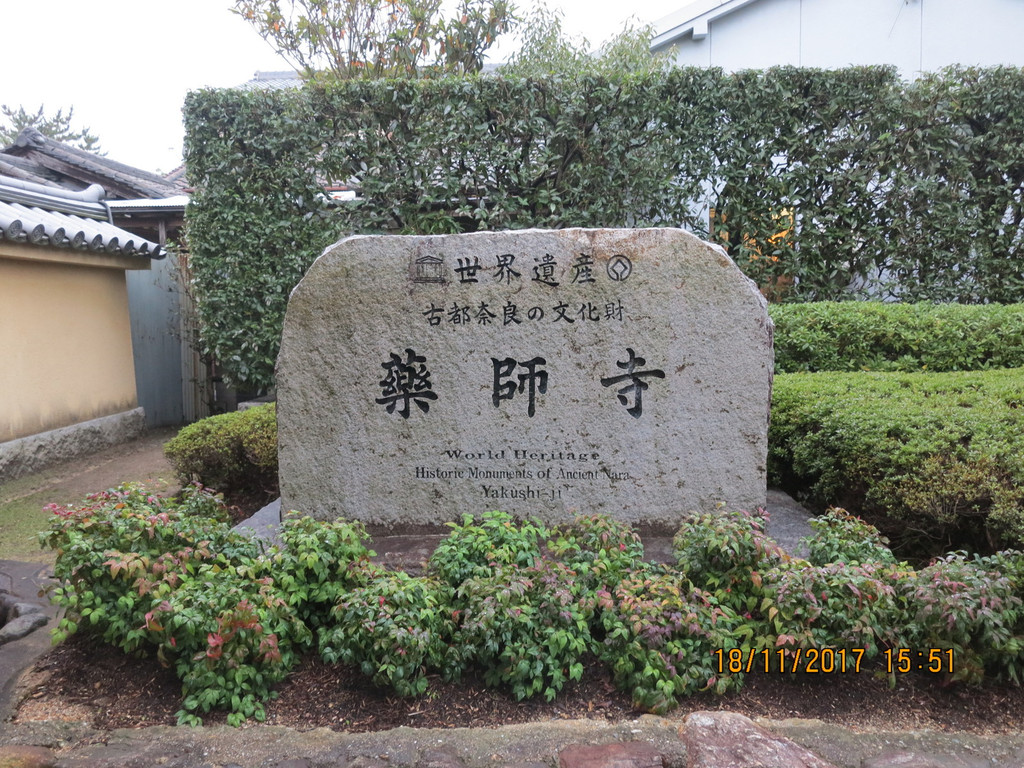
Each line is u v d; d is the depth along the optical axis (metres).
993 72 7.25
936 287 7.49
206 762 2.32
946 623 2.54
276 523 4.05
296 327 3.79
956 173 7.38
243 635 2.58
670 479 3.76
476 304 3.75
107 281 7.52
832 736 2.41
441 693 2.69
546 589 2.74
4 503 5.51
